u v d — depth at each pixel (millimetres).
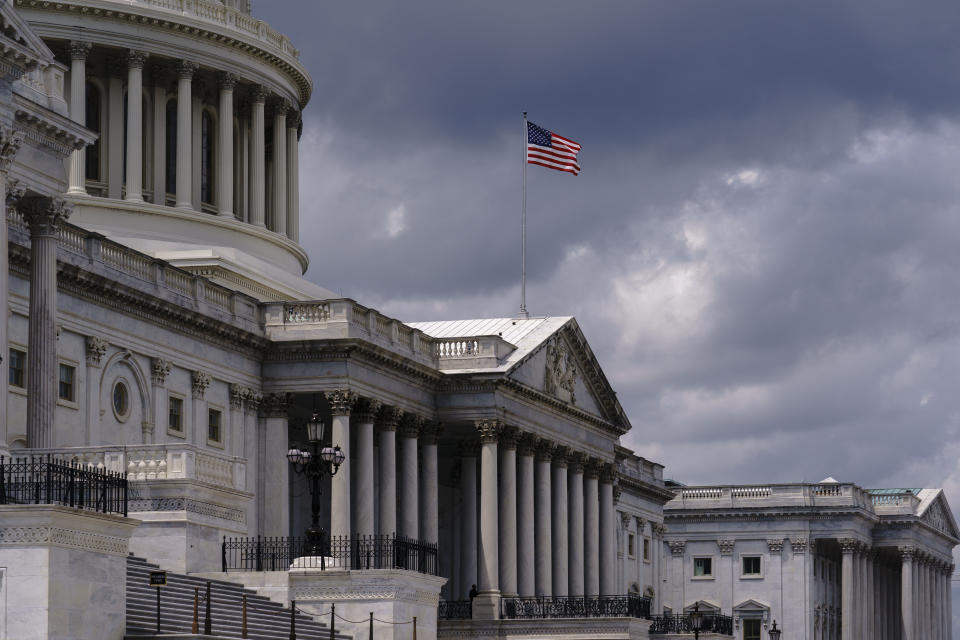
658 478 173875
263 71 135250
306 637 75562
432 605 84562
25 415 84188
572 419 131125
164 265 97125
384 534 109375
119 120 126812
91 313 90812
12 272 82875
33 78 75250
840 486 194500
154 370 96062
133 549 75188
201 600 70625
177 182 127500
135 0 127188
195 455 77125
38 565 54062
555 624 114750
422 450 117250
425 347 117375
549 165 133125
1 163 69625
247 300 105688
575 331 130625
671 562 196250
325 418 112688
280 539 95875
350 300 106250
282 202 138875
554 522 128750
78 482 59344
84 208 122750
